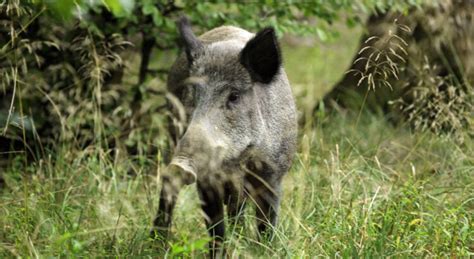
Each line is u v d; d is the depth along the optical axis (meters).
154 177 11.12
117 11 6.90
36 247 8.62
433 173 11.91
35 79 12.07
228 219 9.51
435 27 14.63
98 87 11.23
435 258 8.71
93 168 11.13
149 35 12.84
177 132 9.72
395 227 9.19
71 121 11.69
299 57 22.39
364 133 13.80
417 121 12.52
